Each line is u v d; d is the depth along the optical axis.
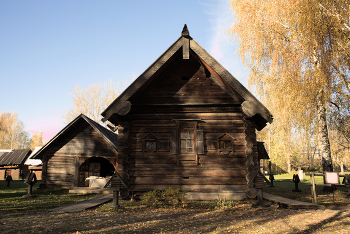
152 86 11.75
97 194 15.56
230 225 6.59
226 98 11.54
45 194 14.85
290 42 14.49
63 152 18.53
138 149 11.26
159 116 11.59
